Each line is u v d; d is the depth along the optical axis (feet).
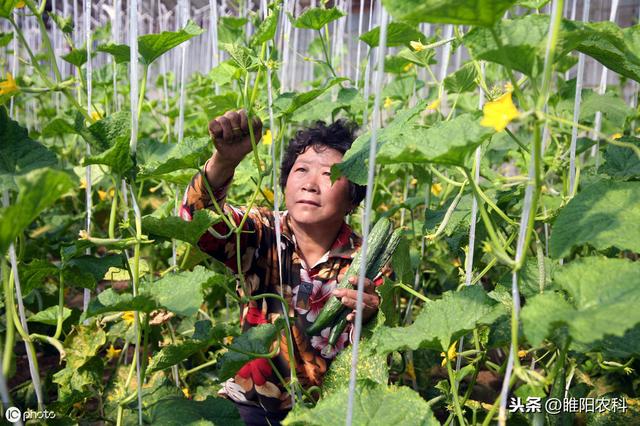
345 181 7.32
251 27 14.26
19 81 10.64
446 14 3.61
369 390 5.02
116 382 7.82
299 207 7.27
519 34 4.09
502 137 10.49
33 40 21.18
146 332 5.79
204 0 20.84
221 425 5.84
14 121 5.57
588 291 4.23
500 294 5.98
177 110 13.56
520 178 4.48
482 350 6.44
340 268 7.57
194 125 13.74
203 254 7.36
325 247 7.63
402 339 5.06
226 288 6.07
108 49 6.16
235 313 11.01
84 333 7.02
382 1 3.58
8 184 5.28
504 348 8.11
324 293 7.49
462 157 4.32
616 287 4.16
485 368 10.53
